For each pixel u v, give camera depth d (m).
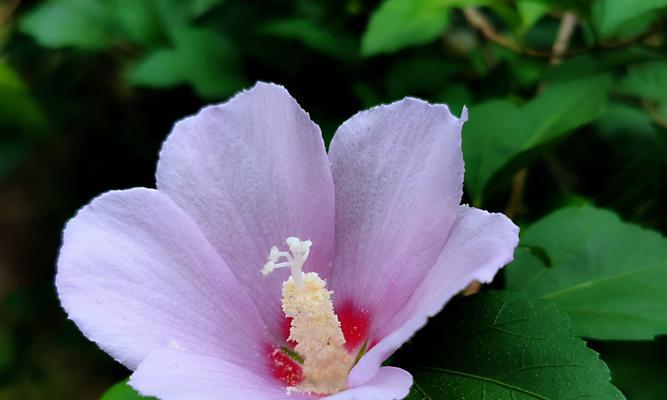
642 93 0.47
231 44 0.54
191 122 0.41
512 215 0.48
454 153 0.40
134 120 0.61
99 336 0.39
